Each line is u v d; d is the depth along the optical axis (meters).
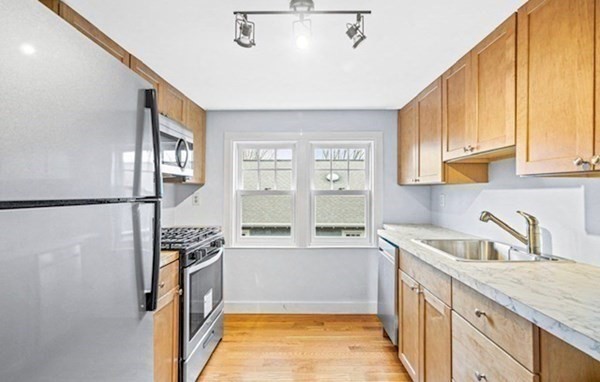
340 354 2.65
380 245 3.09
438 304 1.77
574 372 1.05
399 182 3.49
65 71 0.84
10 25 0.70
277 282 3.56
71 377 0.86
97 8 1.58
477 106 1.96
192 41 1.93
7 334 0.69
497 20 1.69
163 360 1.82
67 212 0.85
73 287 0.87
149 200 1.25
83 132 0.91
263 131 3.56
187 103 3.05
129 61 2.10
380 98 3.11
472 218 2.69
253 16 1.66
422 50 2.05
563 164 1.29
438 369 1.77
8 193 0.69
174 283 1.98
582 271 1.46
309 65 2.30
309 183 3.57
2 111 0.68
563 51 1.29
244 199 3.67
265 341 2.88
